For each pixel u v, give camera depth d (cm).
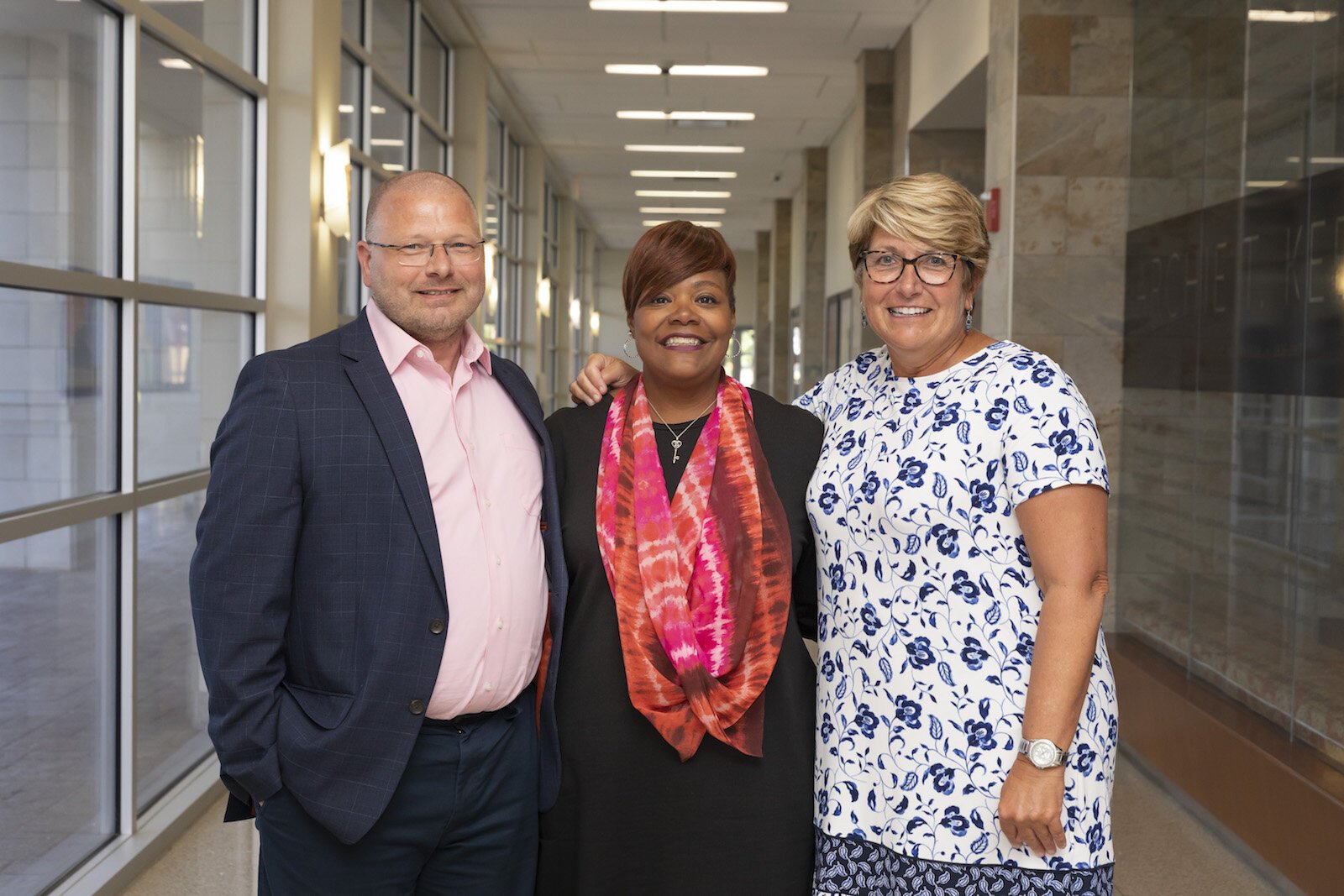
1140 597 524
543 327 1591
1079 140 566
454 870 196
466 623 186
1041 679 172
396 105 816
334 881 185
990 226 603
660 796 201
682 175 1762
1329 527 346
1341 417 339
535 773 204
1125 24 563
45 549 307
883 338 192
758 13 912
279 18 508
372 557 182
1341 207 341
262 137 502
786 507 207
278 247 510
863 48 1010
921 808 184
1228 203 432
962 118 873
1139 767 468
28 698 299
